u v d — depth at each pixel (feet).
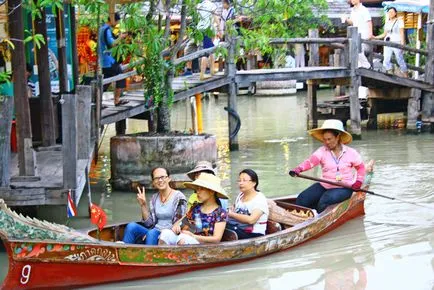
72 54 49.03
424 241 31.35
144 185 40.81
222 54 48.34
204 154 41.47
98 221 27.63
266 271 27.84
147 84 43.91
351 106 59.16
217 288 26.14
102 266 25.72
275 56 67.51
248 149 55.77
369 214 35.83
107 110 48.01
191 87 52.13
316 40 57.36
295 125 70.08
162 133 43.16
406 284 26.20
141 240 28.50
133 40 42.27
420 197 38.96
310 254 29.89
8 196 28.71
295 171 34.24
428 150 53.21
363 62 59.82
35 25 38.37
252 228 29.37
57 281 25.25
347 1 95.30
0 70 40.55
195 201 28.40
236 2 48.34
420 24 73.20
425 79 61.31
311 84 64.08
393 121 69.97
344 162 33.86
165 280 26.84
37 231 24.71
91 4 34.14
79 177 30.35
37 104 39.47
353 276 27.14
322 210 33.37
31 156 30.07
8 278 24.71
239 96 106.01
